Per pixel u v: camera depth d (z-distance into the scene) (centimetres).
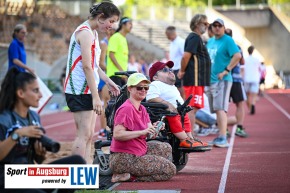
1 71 4028
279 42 9994
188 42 2128
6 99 1021
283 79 9756
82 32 1413
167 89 1778
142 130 1513
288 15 10025
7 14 5834
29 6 6469
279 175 1639
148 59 8350
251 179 1584
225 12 10094
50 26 6575
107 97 2472
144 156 1540
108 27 1439
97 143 1661
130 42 8638
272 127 3155
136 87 1516
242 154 2095
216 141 2316
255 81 3981
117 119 1519
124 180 1540
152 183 1526
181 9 9488
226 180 1573
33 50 4962
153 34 9088
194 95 2138
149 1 13062
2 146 991
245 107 4738
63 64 6088
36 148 1006
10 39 5494
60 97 5094
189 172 1714
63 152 2258
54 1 7594
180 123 1653
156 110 1641
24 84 1019
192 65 2128
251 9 10025
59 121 4025
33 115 1053
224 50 2283
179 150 1667
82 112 1416
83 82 1414
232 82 2555
